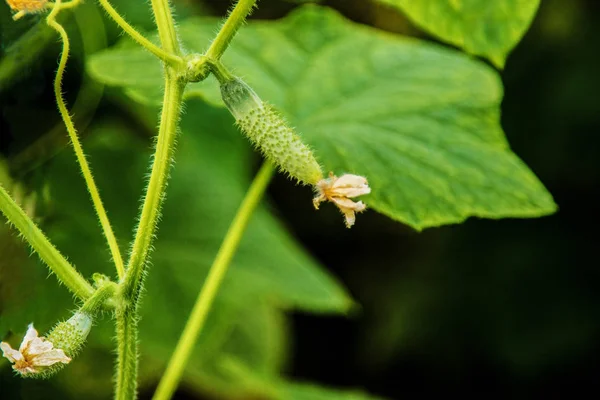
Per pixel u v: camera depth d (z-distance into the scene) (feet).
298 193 3.59
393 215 1.82
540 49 3.45
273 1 2.93
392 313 3.61
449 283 3.54
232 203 2.23
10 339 1.99
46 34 2.01
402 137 1.95
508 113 3.48
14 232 1.95
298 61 2.08
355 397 2.19
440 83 2.05
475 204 1.85
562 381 3.44
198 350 2.11
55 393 2.12
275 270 2.21
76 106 2.06
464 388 3.55
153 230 1.60
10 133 2.01
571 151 3.43
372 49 2.10
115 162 2.13
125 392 1.62
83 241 2.07
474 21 1.71
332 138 1.94
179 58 1.58
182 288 2.13
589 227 3.45
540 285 3.46
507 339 3.45
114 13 1.57
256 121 1.57
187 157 2.23
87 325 1.55
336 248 3.73
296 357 3.77
